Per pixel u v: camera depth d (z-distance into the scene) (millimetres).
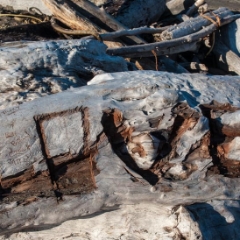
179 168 1016
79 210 1007
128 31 1783
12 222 997
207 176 1024
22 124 986
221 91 1052
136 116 991
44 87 1121
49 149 995
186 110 989
